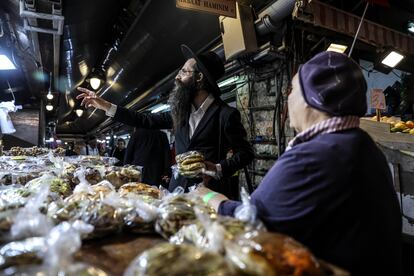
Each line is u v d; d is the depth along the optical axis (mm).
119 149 5605
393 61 4332
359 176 686
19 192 1033
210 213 806
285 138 4016
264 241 523
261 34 3625
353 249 668
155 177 3584
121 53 4770
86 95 2057
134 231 833
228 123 1729
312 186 685
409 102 4930
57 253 491
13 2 3127
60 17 3133
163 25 3578
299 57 3803
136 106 8273
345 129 753
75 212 809
